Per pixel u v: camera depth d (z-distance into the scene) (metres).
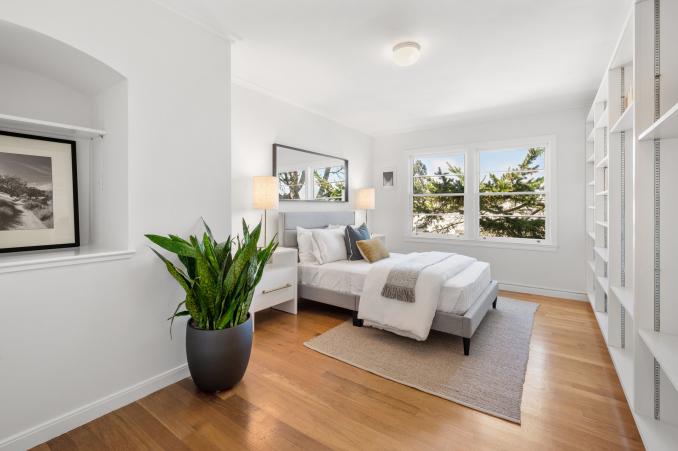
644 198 1.55
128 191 1.87
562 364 2.35
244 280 1.98
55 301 1.62
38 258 1.60
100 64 1.78
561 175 4.11
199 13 2.14
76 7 1.66
